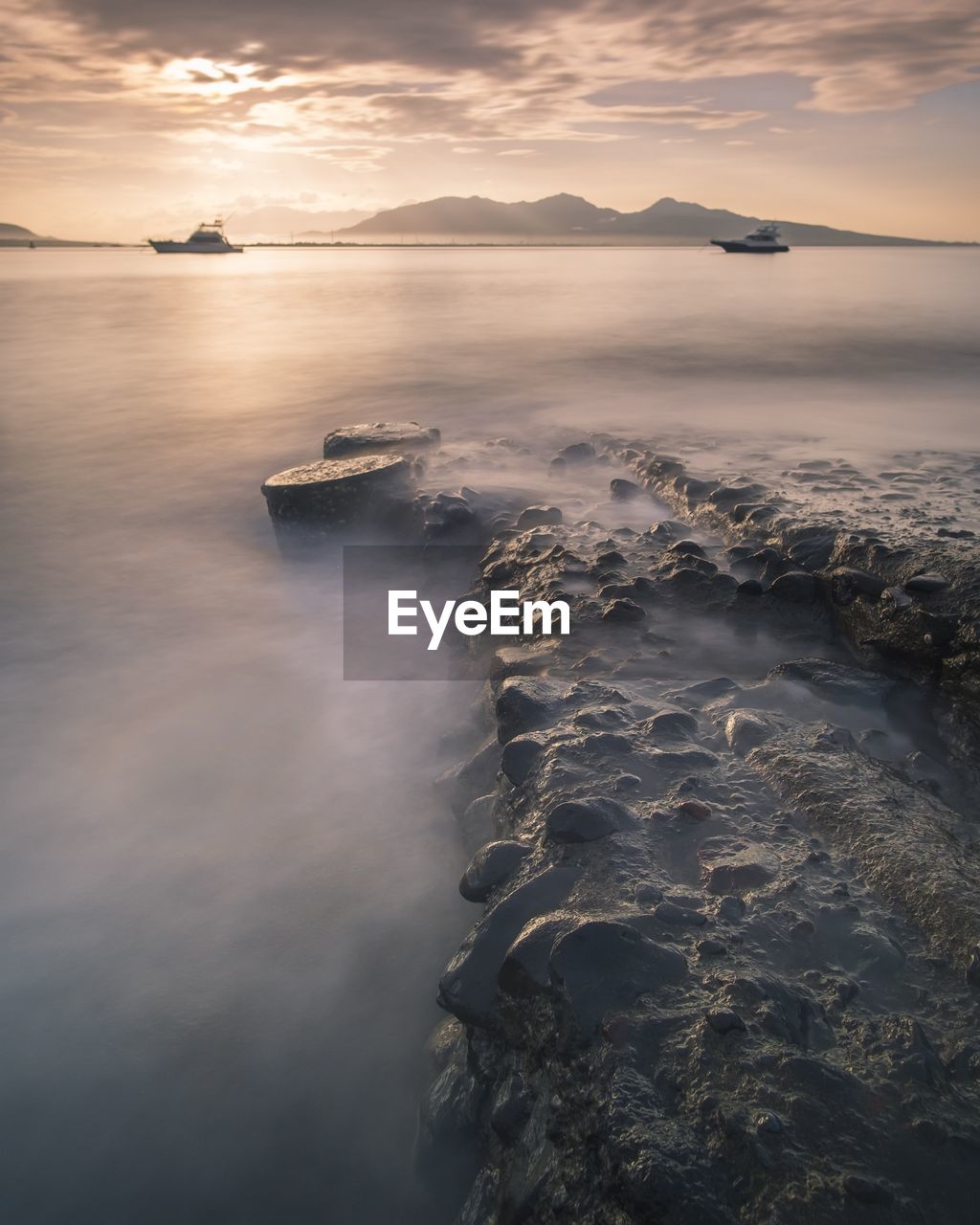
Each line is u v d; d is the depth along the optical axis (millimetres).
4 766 6328
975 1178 1885
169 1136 3520
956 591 4797
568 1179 2197
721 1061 2168
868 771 3568
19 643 8500
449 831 5137
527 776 3766
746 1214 1847
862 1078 2119
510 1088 2637
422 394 17844
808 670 4625
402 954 4379
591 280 55906
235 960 4414
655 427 13195
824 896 2805
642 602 5734
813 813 3262
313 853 5164
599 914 2748
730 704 4312
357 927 4570
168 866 5133
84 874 5105
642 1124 2059
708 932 2635
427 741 6230
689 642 5227
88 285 62500
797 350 21344
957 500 7266
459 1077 3070
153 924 4668
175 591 9672
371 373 20547
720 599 5699
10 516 12188
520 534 7754
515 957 2674
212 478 13672
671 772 3607
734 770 3645
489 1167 2688
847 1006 2377
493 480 10102
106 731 6805
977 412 13641
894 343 22219
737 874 2885
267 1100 3656
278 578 9938
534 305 37031
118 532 11555
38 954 4492
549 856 3186
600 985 2447
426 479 10320
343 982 4234
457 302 39812
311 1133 3508
